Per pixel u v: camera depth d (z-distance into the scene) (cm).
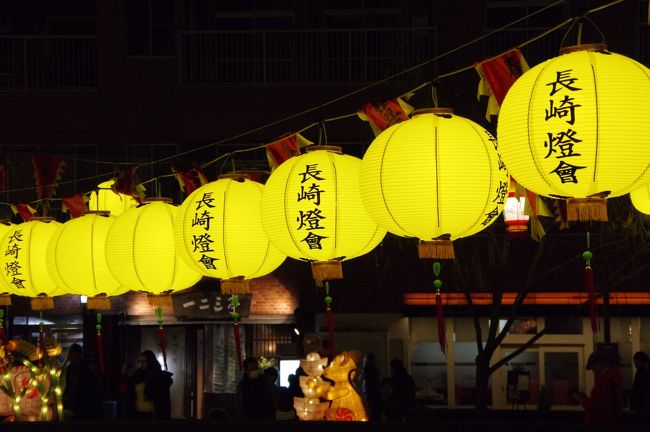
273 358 2419
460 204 927
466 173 923
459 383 2364
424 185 923
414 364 2386
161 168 2439
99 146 2462
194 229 1176
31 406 1277
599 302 2286
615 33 2334
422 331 2392
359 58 2503
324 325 2397
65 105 2469
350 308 2395
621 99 787
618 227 2028
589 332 2334
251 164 2427
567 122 794
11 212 2423
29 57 2527
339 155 1082
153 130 2458
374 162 949
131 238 1276
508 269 2327
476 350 2361
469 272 2292
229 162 2427
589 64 804
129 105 2464
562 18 2408
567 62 815
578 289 2309
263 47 2494
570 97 795
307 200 1050
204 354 2431
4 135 2461
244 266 1177
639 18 2395
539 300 2311
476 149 930
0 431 863
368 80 2425
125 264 1280
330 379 1127
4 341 1519
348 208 1052
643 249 1894
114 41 2486
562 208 1052
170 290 1300
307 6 2528
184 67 2477
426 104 1969
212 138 2439
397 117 1059
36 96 2470
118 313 2422
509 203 1361
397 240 2156
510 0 2442
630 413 1819
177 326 2442
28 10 2559
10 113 2466
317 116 2400
